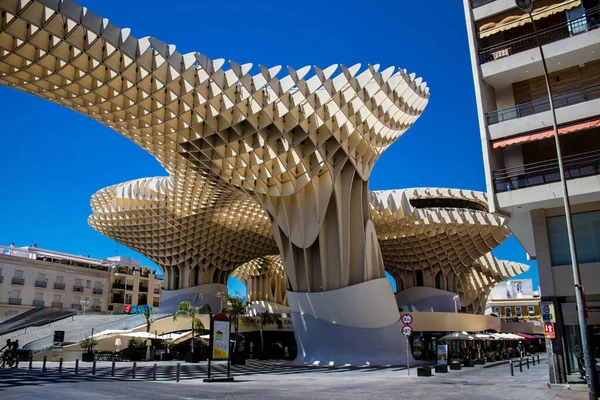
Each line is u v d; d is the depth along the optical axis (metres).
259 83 24.92
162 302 56.28
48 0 18.52
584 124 17.55
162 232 51.88
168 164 35.97
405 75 28.20
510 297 92.62
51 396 12.57
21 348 38.91
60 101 25.78
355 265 32.75
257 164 31.23
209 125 27.12
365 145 32.31
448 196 54.88
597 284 17.33
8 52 20.34
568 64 19.14
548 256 18.22
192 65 24.27
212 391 14.41
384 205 46.25
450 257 55.62
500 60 19.86
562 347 17.20
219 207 45.78
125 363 34.25
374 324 31.27
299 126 28.47
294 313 33.75
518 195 18.33
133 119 26.94
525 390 15.38
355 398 12.84
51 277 62.00
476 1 21.44
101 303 68.88
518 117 19.69
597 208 17.97
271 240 55.59
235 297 46.75
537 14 19.83
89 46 20.83
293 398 12.59
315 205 32.41
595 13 18.88
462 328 50.75
